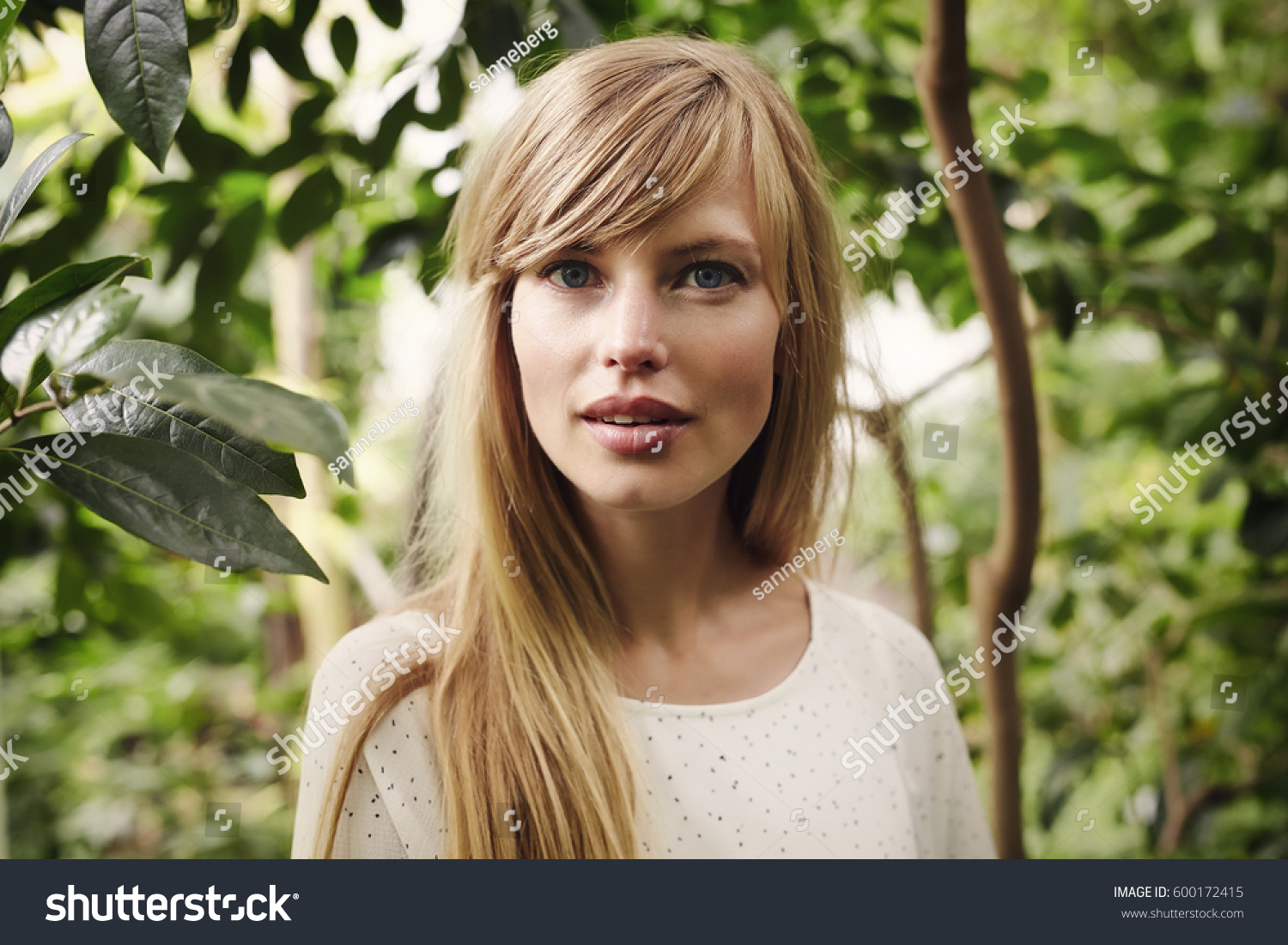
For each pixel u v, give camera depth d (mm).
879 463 1080
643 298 538
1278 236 1167
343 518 1599
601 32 810
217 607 1735
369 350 1788
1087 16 1663
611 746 634
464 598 674
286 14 776
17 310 378
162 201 879
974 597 976
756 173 567
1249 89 1587
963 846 841
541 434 573
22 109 1096
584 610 665
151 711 1678
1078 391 1615
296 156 845
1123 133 1556
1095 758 1308
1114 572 1409
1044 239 1065
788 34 952
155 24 442
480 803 619
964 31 763
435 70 806
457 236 744
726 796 661
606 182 537
